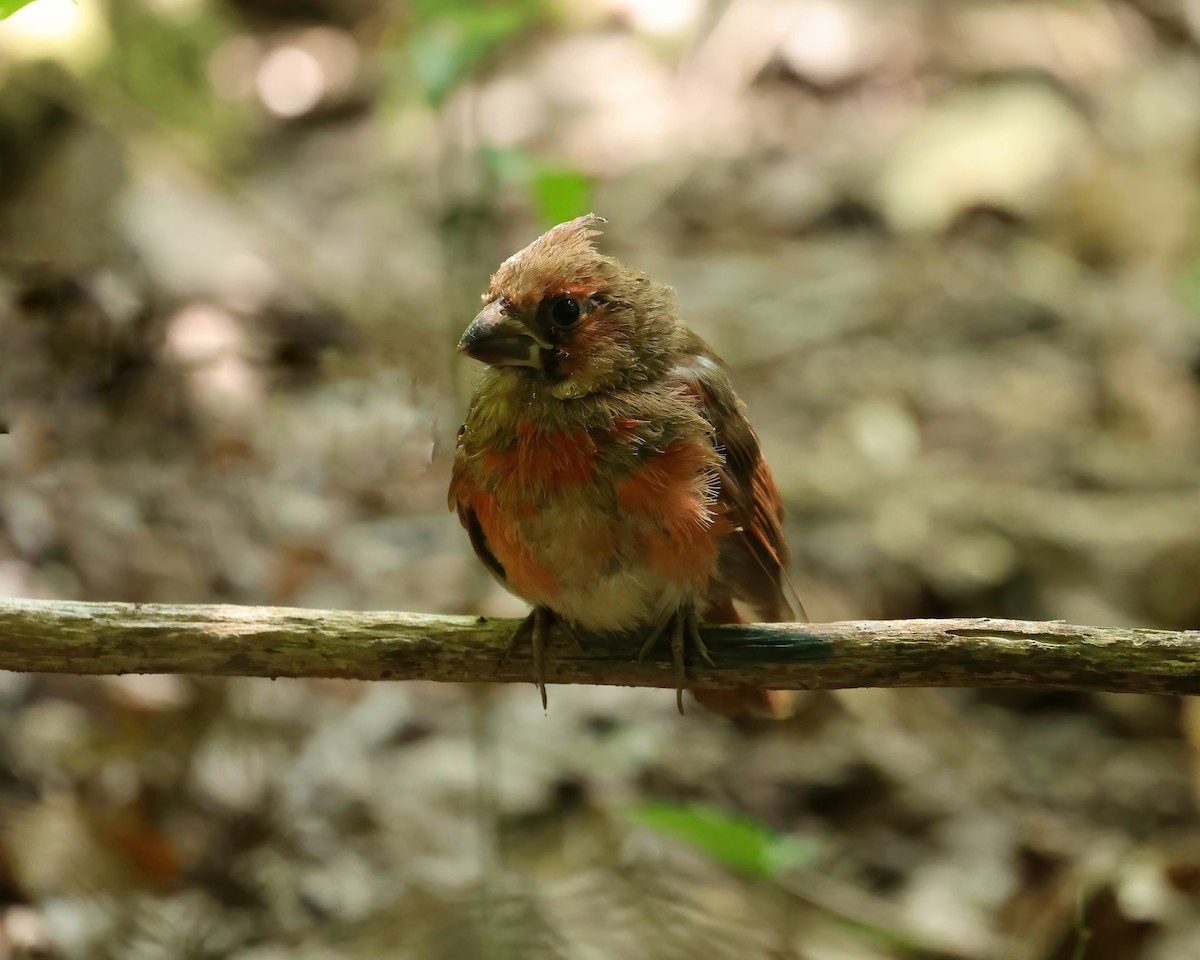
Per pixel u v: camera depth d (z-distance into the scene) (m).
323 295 14.09
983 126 19.11
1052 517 14.13
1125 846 11.44
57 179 14.40
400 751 11.48
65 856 9.58
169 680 10.39
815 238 18.33
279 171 17.39
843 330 16.86
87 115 14.96
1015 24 20.75
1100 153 19.19
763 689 7.36
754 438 8.31
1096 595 13.54
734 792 11.67
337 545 11.84
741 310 17.00
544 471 7.44
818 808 11.75
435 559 12.56
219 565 10.76
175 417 10.45
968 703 12.98
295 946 9.45
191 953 9.27
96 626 6.65
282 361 10.89
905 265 17.91
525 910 9.41
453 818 10.93
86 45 15.41
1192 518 14.02
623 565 7.45
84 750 10.22
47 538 10.50
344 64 19.19
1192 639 6.66
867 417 15.58
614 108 19.27
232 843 10.05
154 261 13.75
